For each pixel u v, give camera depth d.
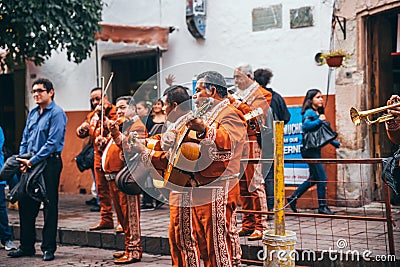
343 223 8.27
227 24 10.53
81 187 12.45
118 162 7.25
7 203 11.31
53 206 7.73
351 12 9.39
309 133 8.67
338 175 9.53
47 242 7.78
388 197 6.06
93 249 8.41
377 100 9.53
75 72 12.46
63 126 7.66
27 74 13.09
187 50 11.01
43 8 10.14
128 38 10.99
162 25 11.29
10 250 8.36
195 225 5.40
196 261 5.44
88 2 10.52
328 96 9.63
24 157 7.58
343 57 9.05
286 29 9.95
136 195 7.32
